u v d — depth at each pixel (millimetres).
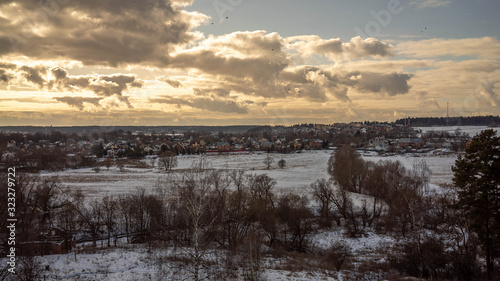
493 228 38188
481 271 40344
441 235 56344
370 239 62438
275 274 41469
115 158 196875
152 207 61062
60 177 127250
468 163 40000
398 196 67500
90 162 170875
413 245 45750
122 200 73938
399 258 48125
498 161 38125
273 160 182250
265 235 60969
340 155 109438
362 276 42531
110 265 42594
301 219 64938
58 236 51719
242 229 58000
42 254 46594
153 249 49156
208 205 50188
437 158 173500
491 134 39281
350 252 56094
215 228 49688
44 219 62219
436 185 97000
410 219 61000
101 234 63094
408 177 84438
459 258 40844
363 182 94250
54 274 39000
